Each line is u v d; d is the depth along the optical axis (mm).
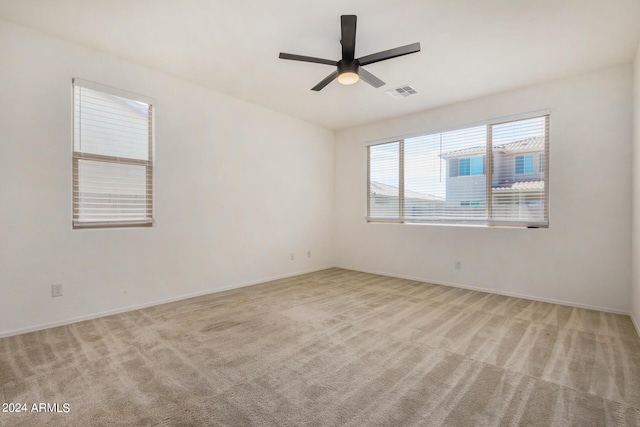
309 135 5387
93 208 3082
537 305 3543
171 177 3611
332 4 2309
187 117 3744
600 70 3344
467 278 4285
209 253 3984
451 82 3674
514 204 3949
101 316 3086
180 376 2016
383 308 3410
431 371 2090
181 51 3053
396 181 5102
